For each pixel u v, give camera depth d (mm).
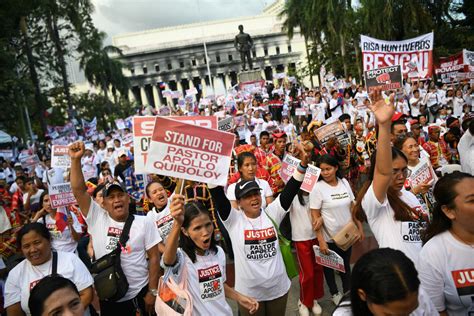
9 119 23828
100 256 3592
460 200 2127
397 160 2742
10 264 4930
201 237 2844
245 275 3340
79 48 42188
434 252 2256
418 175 3830
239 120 14102
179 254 2791
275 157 6297
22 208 8844
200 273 2883
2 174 12789
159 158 2732
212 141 2801
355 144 7719
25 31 25297
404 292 1536
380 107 2553
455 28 31578
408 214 2756
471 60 13211
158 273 3562
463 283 2182
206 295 2865
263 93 23375
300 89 26500
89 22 41188
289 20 39844
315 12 32406
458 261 2195
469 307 2184
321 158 4246
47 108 31234
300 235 4348
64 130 20453
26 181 8359
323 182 4277
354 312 1734
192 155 2775
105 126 50250
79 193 3562
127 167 9203
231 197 4656
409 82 15008
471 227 2143
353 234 3820
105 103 50188
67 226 4945
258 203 3367
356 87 18656
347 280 4414
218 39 86875
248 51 35375
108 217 3650
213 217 5254
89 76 48000
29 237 3049
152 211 4570
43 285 2062
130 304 3410
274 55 87875
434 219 2346
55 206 4789
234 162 6168
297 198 4344
